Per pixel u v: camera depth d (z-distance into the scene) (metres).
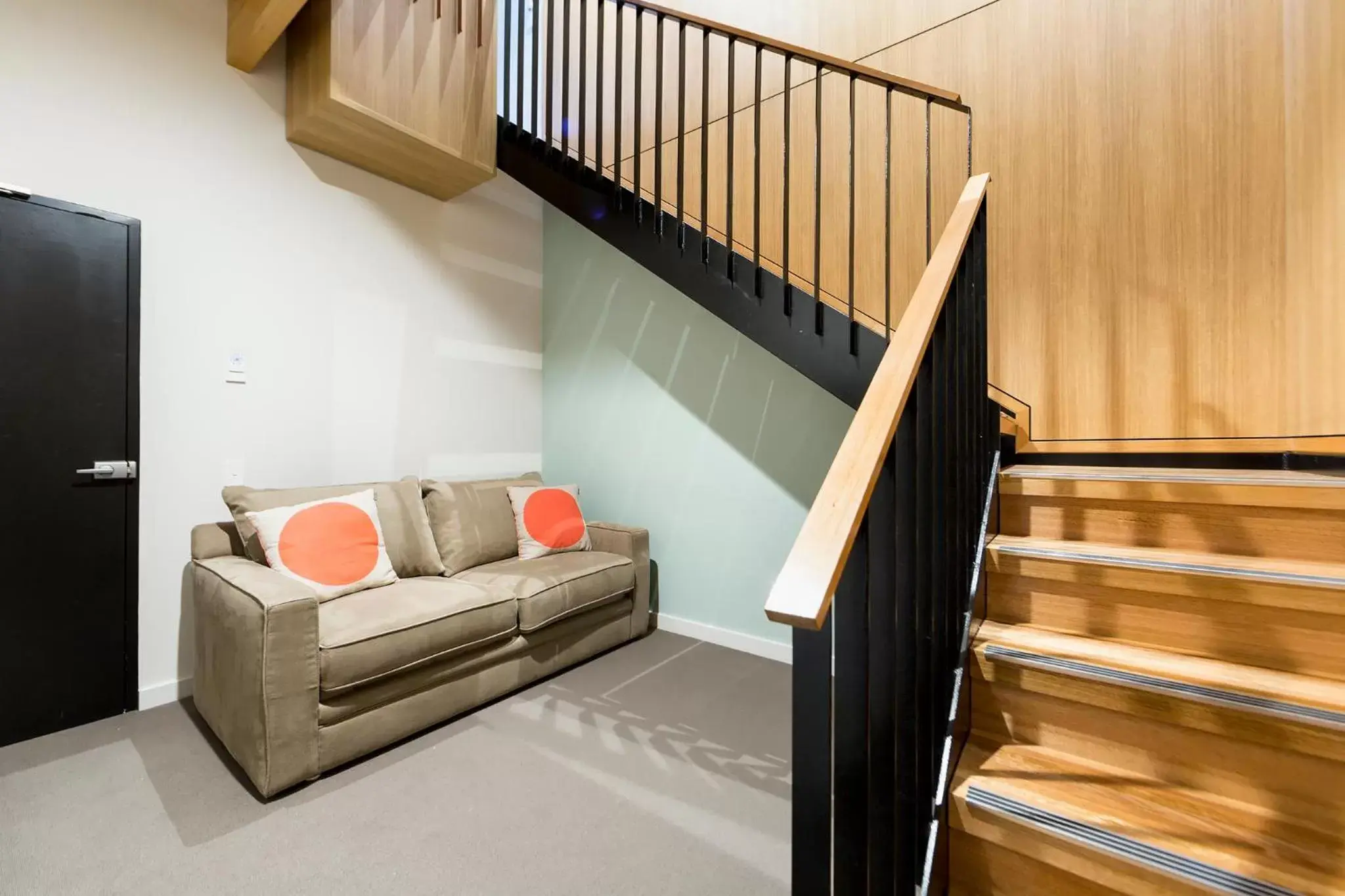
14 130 1.88
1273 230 1.89
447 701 2.05
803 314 1.98
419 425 3.09
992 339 2.39
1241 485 1.32
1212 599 1.18
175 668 2.24
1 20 1.86
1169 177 2.05
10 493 1.87
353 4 2.32
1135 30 2.11
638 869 1.38
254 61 2.38
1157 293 2.08
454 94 2.67
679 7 3.14
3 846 1.42
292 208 2.57
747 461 2.86
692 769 1.80
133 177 2.12
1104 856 0.91
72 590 1.99
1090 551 1.37
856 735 0.77
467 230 3.32
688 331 3.08
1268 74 1.89
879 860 0.87
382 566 2.27
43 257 1.92
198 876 1.33
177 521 2.24
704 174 2.09
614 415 3.39
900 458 0.96
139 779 1.71
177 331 2.24
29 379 1.90
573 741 1.97
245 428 2.43
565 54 2.51
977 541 1.42
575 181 2.50
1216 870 0.85
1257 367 1.91
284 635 1.62
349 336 2.79
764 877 1.36
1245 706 0.99
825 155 2.71
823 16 2.72
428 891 1.31
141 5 2.14
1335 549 1.22
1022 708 1.22
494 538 2.81
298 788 1.69
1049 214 2.27
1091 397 2.20
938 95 1.70
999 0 2.35
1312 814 0.95
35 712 1.92
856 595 0.77
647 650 2.85
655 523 3.21
